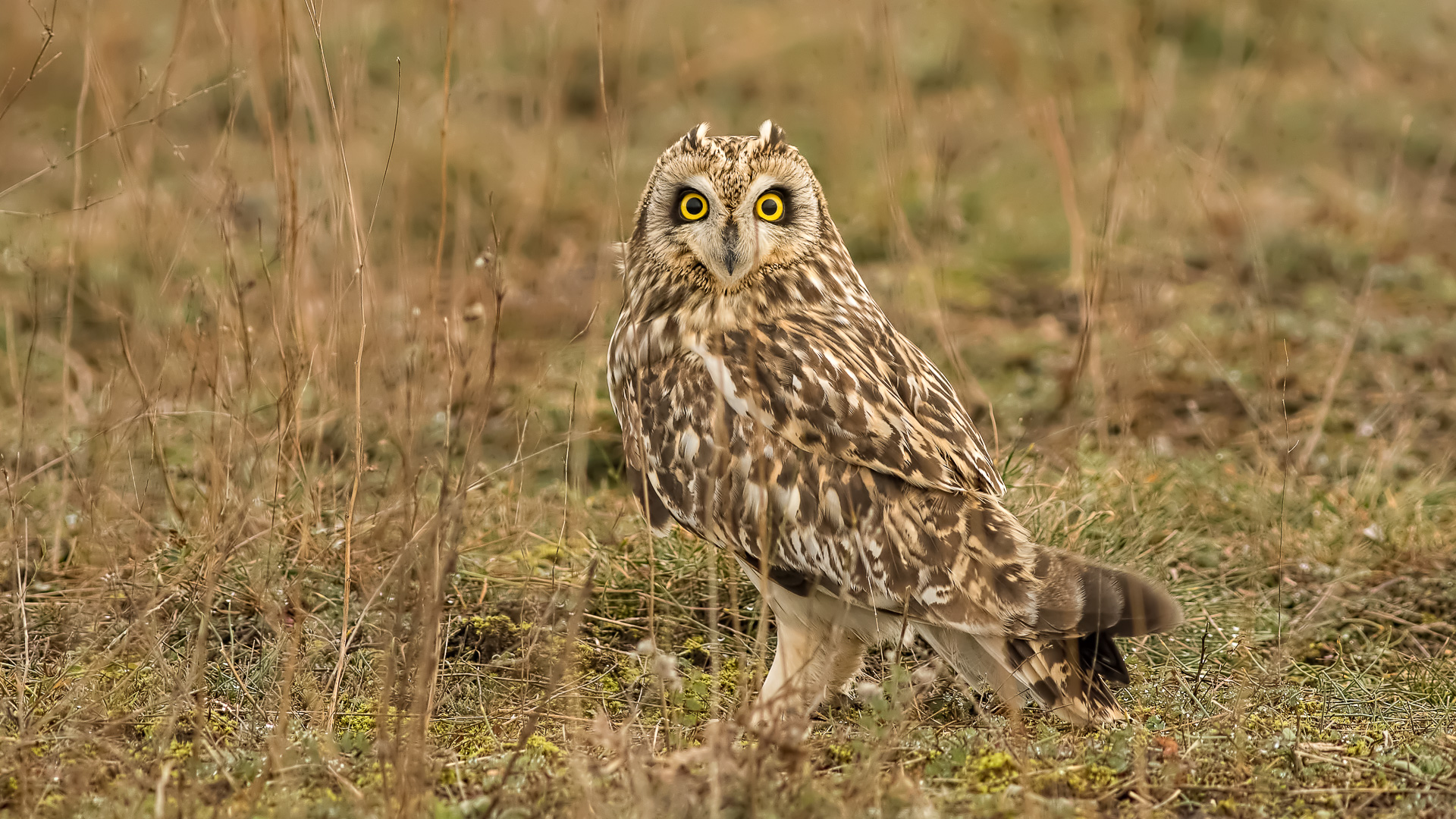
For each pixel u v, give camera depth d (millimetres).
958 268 21234
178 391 13445
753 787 7906
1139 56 23609
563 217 20312
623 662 11234
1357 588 12586
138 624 10367
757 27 26891
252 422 13227
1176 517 13484
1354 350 18250
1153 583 9344
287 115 13000
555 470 14492
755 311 10742
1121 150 18016
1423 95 27562
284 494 12688
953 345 16547
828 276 11078
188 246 15133
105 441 12945
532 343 16109
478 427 10344
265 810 8227
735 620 9891
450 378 11586
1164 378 17328
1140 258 18609
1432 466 14961
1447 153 25125
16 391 14461
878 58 23484
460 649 11258
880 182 21672
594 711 10398
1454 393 16922
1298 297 20234
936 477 9938
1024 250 21812
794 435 10148
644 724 10117
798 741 8508
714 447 10422
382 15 20609
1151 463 14328
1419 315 19578
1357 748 9453
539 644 11234
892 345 11055
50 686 10219
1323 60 28406
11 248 15188
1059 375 17109
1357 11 29453
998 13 25656
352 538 11867
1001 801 8398
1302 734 9633
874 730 9586
